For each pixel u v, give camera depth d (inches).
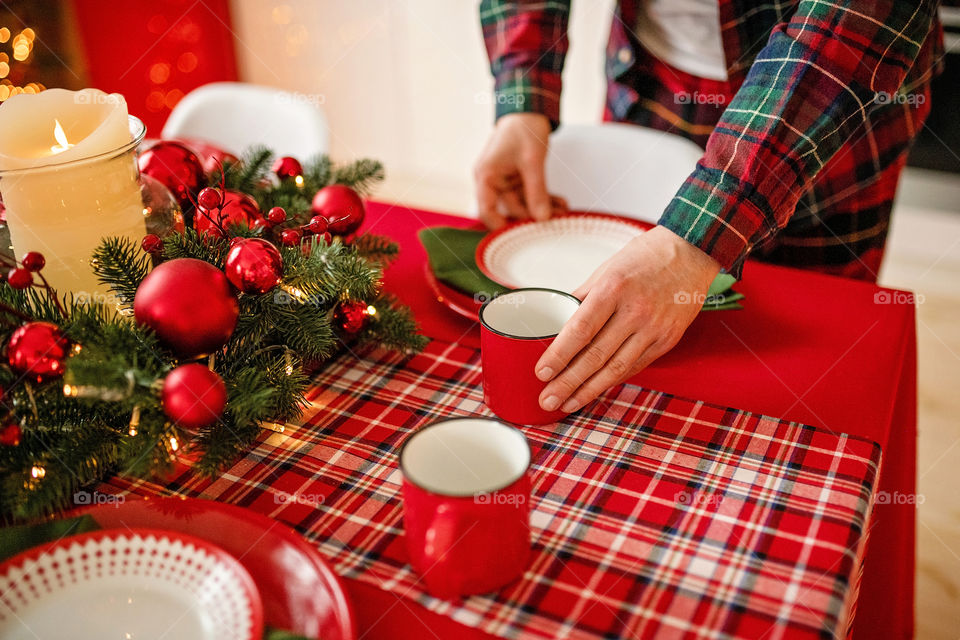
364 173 33.8
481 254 32.0
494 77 40.8
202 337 20.9
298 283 23.7
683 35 43.8
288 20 99.6
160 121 97.0
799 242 45.1
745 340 28.4
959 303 75.7
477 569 17.7
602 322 23.4
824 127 26.8
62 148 24.5
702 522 20.2
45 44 83.1
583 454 22.8
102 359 19.7
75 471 20.1
